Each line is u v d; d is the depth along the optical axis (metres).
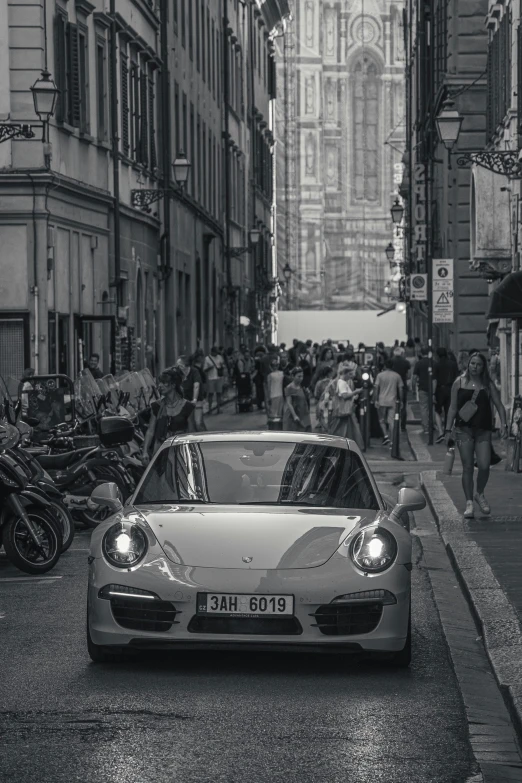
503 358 47.06
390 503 15.23
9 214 42.50
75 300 46.97
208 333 88.69
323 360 50.94
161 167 67.00
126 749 10.17
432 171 75.25
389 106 181.38
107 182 52.28
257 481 14.06
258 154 126.88
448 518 24.62
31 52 42.59
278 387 47.28
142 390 32.31
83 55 48.50
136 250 58.97
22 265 42.69
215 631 12.46
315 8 180.12
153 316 64.12
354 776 9.54
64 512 21.11
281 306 177.62
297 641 12.44
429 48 79.50
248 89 119.44
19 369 42.56
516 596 16.09
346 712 11.34
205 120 88.38
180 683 12.34
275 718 11.12
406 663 13.13
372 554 12.76
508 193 47.00
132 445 28.08
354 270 181.12
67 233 46.03
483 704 11.70
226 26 98.56
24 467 19.84
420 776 9.55
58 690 12.05
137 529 13.03
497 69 49.25
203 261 86.50
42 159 42.47
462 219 61.44
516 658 13.01
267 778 9.46
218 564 12.58
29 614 15.91
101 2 51.41
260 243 125.12
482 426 24.69
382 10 181.50
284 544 12.80
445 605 16.80
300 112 180.12
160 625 12.56
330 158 181.25
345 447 14.74
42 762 9.83
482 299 61.47
